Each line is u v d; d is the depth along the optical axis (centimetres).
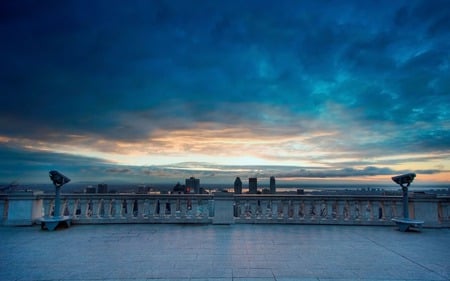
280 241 973
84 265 715
